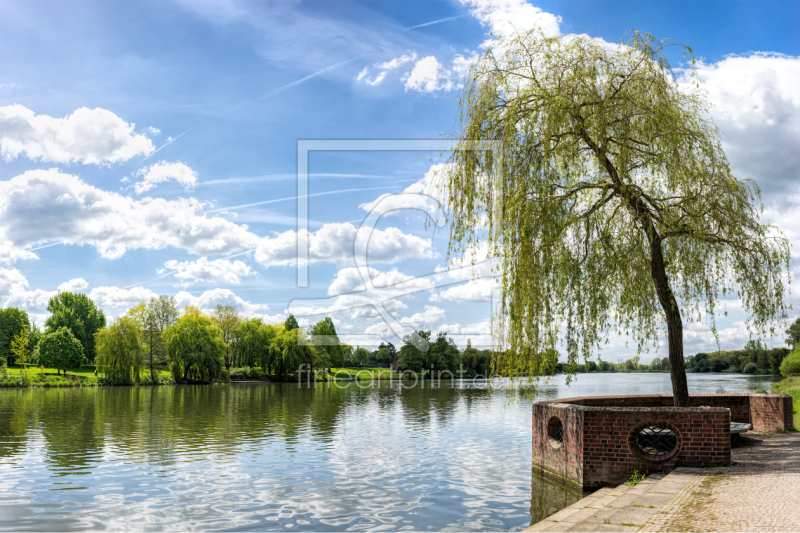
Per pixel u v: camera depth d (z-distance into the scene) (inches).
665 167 537.3
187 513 494.0
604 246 551.5
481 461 725.9
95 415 1411.2
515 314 534.3
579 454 502.0
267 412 1471.5
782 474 423.2
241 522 467.2
